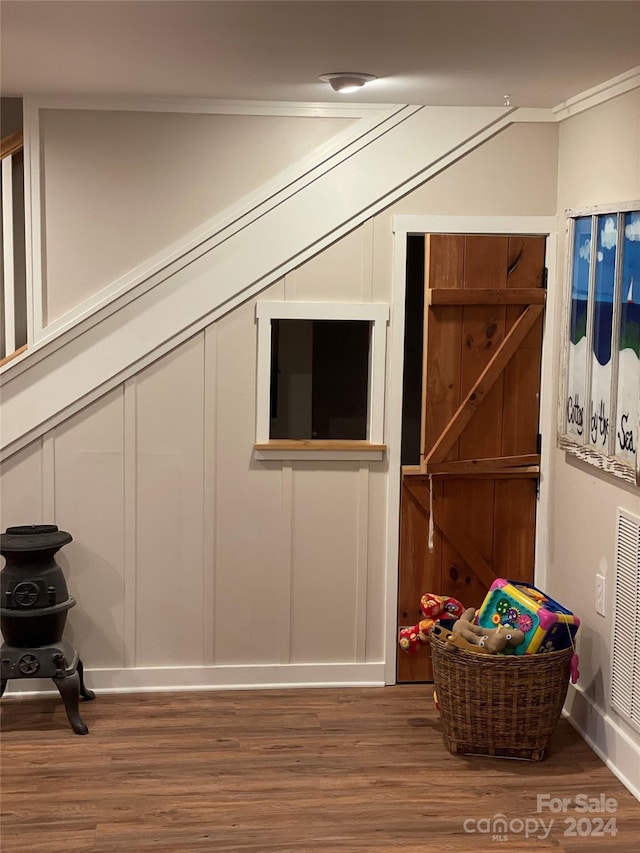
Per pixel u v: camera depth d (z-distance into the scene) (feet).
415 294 14.01
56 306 12.87
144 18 8.39
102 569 13.25
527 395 13.55
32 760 11.34
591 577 12.05
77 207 12.73
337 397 13.93
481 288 13.21
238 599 13.53
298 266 13.08
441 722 12.48
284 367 13.80
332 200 12.99
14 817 10.05
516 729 11.43
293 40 9.15
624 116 10.97
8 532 12.27
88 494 13.12
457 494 13.62
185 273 12.91
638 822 10.17
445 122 13.00
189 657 13.55
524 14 8.19
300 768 11.23
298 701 13.23
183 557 13.37
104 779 10.89
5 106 13.03
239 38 9.10
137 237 12.86
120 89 12.04
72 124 12.60
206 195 12.89
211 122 12.77
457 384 13.32
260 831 9.85
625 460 10.75
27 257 12.67
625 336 10.77
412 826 10.00
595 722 11.90
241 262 12.97
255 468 13.34
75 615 13.28
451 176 13.12
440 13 8.15
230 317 13.06
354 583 13.69
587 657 12.22
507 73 10.71
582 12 8.13
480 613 12.32
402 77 10.92
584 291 12.07
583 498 12.29
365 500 13.56
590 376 11.84
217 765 11.27
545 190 13.23
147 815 10.14
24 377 12.84
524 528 13.79
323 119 12.91
